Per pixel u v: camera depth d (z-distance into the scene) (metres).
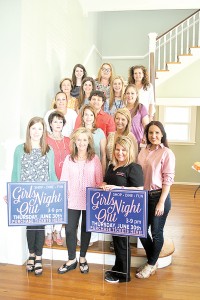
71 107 3.24
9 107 2.77
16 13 2.70
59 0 3.80
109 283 2.49
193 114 6.82
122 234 2.32
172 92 5.36
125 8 4.56
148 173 2.46
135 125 2.92
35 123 2.47
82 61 5.11
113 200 2.32
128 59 6.99
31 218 2.42
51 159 2.58
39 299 2.28
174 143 6.95
